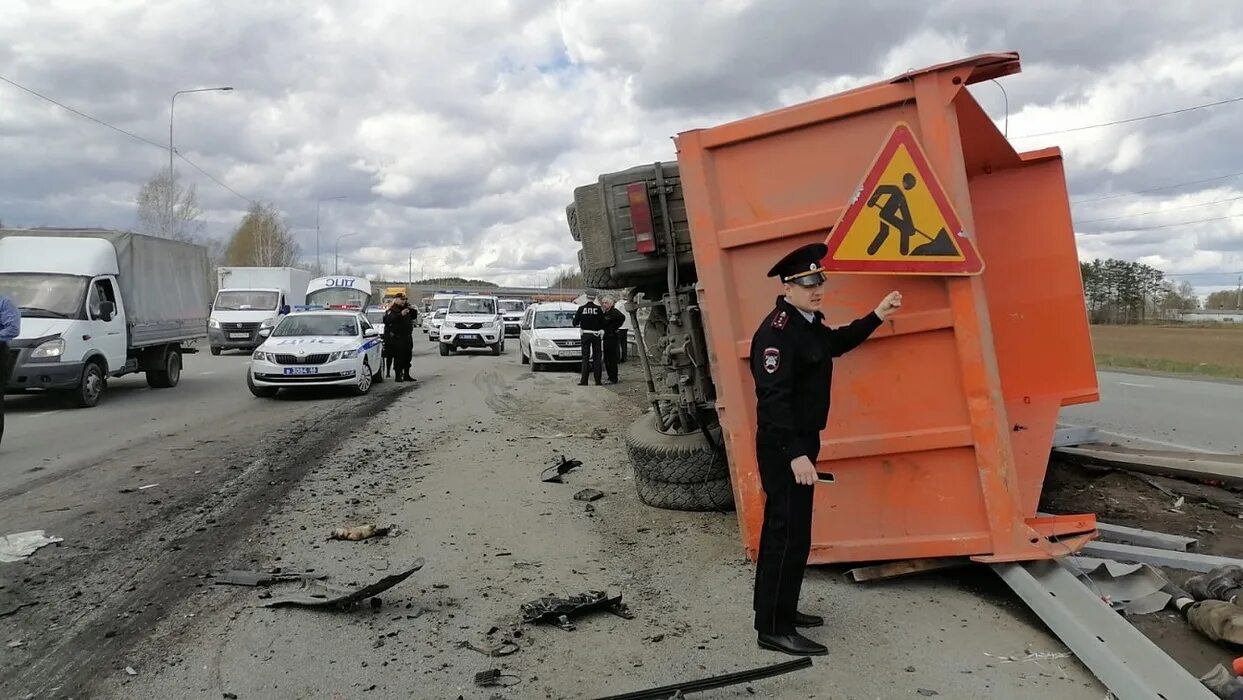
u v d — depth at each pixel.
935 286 4.41
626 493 7.05
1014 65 4.28
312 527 6.12
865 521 4.59
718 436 6.24
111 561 5.36
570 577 4.99
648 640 4.05
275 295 29.34
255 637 4.14
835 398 4.54
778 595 3.84
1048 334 5.73
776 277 4.57
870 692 3.46
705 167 4.60
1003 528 4.33
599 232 6.09
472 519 6.32
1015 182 5.72
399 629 4.23
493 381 18.11
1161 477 6.55
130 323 14.88
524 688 3.58
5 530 6.09
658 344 6.52
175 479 7.79
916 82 4.31
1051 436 5.44
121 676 3.74
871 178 4.32
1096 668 3.46
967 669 3.64
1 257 13.72
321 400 14.45
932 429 4.44
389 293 43.25
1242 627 3.63
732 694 3.46
